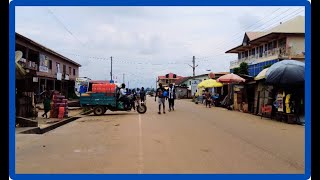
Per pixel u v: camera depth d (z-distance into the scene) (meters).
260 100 22.31
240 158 8.56
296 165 7.86
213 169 7.43
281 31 41.09
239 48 54.41
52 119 19.31
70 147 10.15
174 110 27.19
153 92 93.75
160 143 10.71
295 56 40.91
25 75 17.39
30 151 9.48
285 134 12.94
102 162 8.08
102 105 23.19
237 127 15.16
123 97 23.53
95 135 12.85
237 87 28.05
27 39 31.23
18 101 17.75
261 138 11.88
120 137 12.11
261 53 48.31
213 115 22.05
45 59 39.59
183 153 9.13
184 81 83.94
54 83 44.53
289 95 17.36
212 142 10.94
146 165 7.75
